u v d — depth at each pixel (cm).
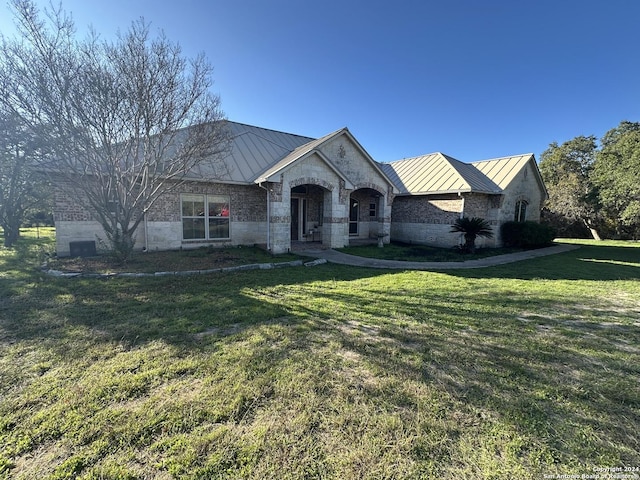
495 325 469
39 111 722
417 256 1281
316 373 314
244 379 299
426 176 1773
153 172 945
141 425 230
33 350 357
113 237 877
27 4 677
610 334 443
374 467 196
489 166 1912
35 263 907
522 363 347
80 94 726
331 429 231
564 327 468
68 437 217
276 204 1161
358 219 1914
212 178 1202
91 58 752
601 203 2133
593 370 334
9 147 872
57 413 243
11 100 707
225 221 1329
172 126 866
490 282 800
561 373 327
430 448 213
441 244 1648
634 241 2331
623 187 1806
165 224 1180
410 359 350
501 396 280
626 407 268
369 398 272
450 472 194
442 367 334
